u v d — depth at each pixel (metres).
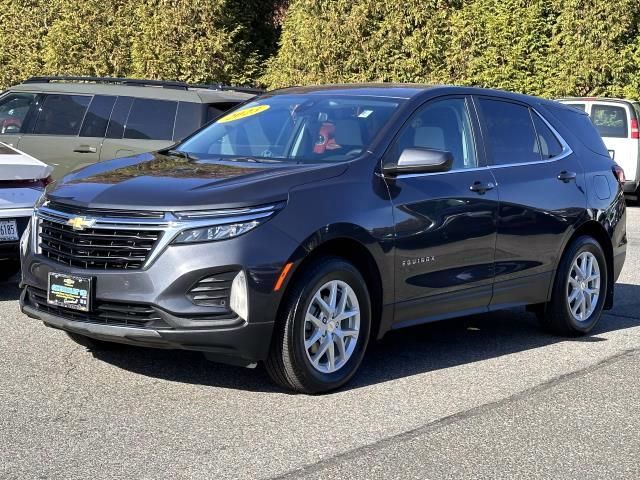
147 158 6.51
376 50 20.48
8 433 4.89
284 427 5.11
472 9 19.95
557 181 7.27
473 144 6.78
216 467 4.52
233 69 22.27
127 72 22.31
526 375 6.33
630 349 7.14
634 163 17.77
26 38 23.88
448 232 6.30
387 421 5.28
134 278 5.29
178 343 5.27
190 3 21.50
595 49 19.17
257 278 5.26
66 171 12.11
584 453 4.90
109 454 4.64
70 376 5.91
